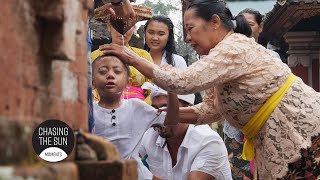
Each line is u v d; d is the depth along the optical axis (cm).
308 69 1636
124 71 464
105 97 466
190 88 416
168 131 526
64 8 229
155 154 546
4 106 205
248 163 668
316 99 438
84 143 258
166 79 416
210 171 528
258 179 457
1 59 204
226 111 445
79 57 274
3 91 205
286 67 441
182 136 536
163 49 632
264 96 429
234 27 456
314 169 439
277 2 1355
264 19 1541
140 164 482
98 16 469
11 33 211
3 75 205
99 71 459
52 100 243
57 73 248
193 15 449
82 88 279
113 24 459
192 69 417
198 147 529
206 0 448
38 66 230
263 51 433
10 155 205
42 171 213
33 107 226
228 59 419
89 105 412
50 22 231
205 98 488
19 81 215
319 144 438
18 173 201
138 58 429
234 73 421
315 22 1588
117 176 251
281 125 431
